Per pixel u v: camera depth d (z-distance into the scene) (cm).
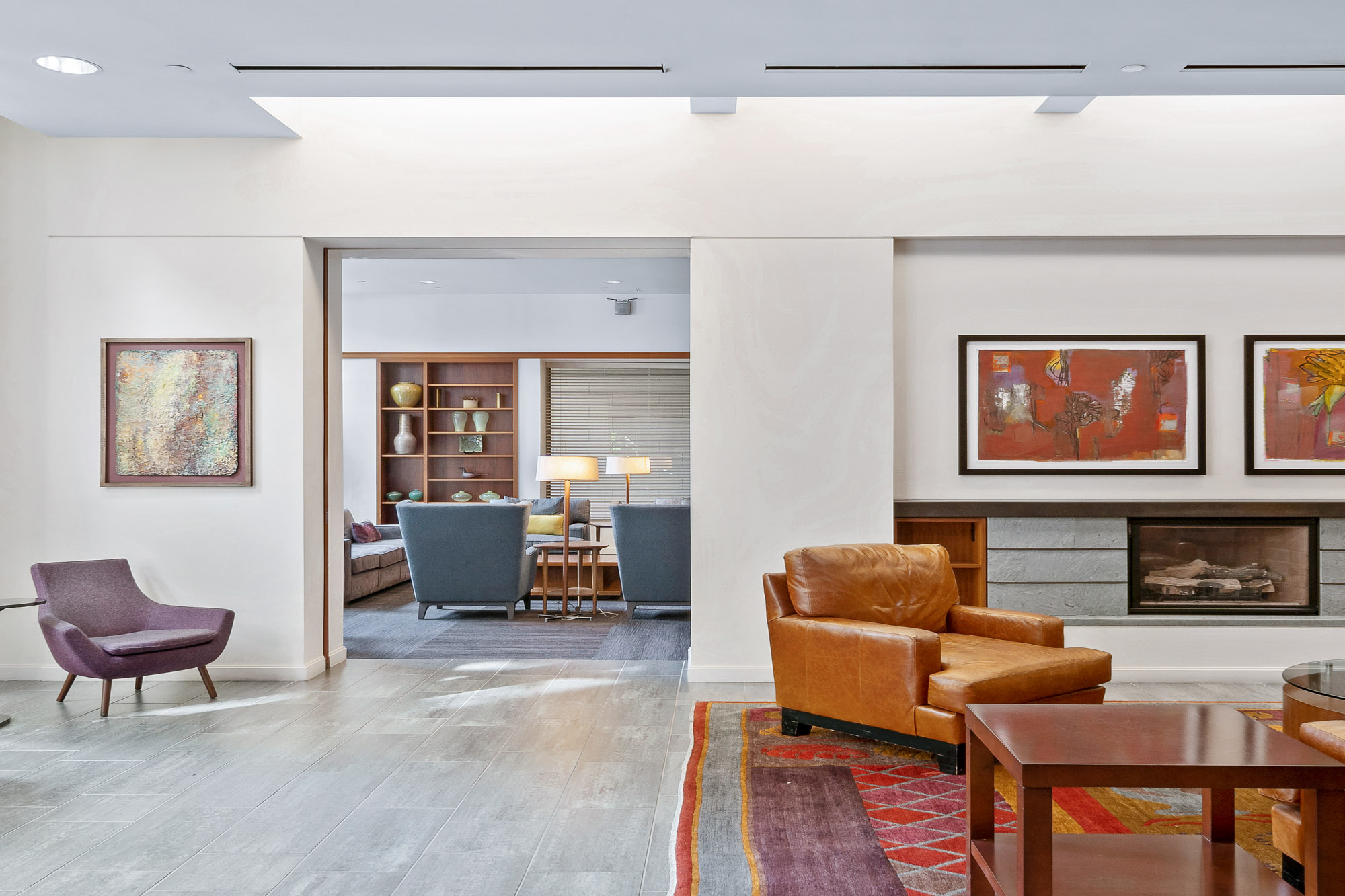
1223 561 476
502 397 996
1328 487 471
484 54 348
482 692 438
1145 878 197
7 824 273
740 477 464
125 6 311
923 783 307
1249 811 279
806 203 463
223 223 465
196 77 374
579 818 276
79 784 309
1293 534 474
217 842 259
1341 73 367
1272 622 461
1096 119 459
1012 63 358
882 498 462
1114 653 463
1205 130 459
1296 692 264
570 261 772
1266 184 457
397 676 475
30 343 465
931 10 313
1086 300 475
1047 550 467
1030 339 475
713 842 256
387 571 822
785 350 464
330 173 465
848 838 259
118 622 437
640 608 721
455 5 309
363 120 466
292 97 415
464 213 466
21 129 466
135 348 464
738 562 463
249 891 228
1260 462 472
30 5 310
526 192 466
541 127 467
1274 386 472
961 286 477
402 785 306
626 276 845
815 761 332
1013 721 213
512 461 982
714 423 464
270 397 465
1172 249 473
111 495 465
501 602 662
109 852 252
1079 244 474
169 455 464
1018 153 461
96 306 465
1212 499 474
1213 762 182
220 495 466
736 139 465
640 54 349
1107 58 352
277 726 380
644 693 436
